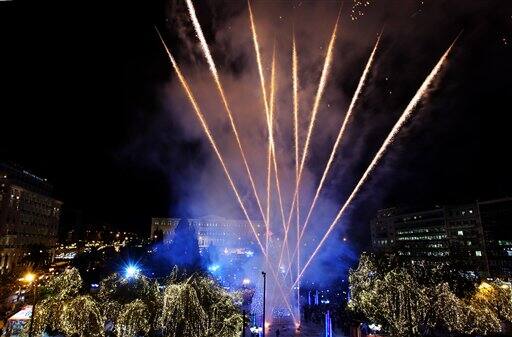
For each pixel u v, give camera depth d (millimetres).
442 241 103562
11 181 83688
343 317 42469
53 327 24125
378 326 31359
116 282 26359
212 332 24781
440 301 28312
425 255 110250
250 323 38375
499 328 28062
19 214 88125
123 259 57938
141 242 103562
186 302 24234
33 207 96500
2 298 42438
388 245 129500
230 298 27547
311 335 39219
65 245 137750
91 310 23734
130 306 24125
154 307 24562
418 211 116750
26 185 94125
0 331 24969
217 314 25391
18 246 86812
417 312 28391
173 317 23938
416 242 115688
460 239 96312
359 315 38000
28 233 92938
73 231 170750
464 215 96500
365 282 34625
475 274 34438
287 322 46062
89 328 23453
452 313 27891
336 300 53938
